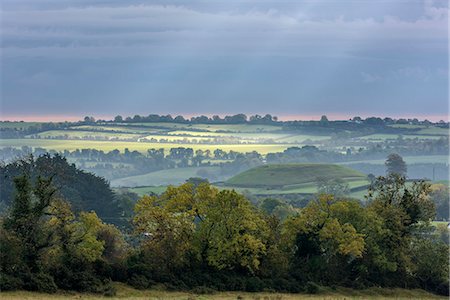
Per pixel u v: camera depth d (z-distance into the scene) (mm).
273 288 95250
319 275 101438
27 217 84375
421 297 101062
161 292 86062
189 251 95938
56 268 82312
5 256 79188
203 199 100500
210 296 84938
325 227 103500
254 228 98062
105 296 80500
